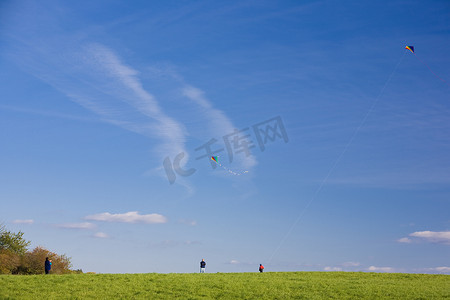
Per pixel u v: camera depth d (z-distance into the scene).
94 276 36.34
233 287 31.27
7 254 54.19
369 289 31.02
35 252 55.75
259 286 31.83
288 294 29.31
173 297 28.56
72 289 30.44
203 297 28.44
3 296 27.73
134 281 33.81
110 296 28.64
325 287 32.00
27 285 31.31
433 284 35.03
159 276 37.03
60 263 56.41
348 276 41.25
